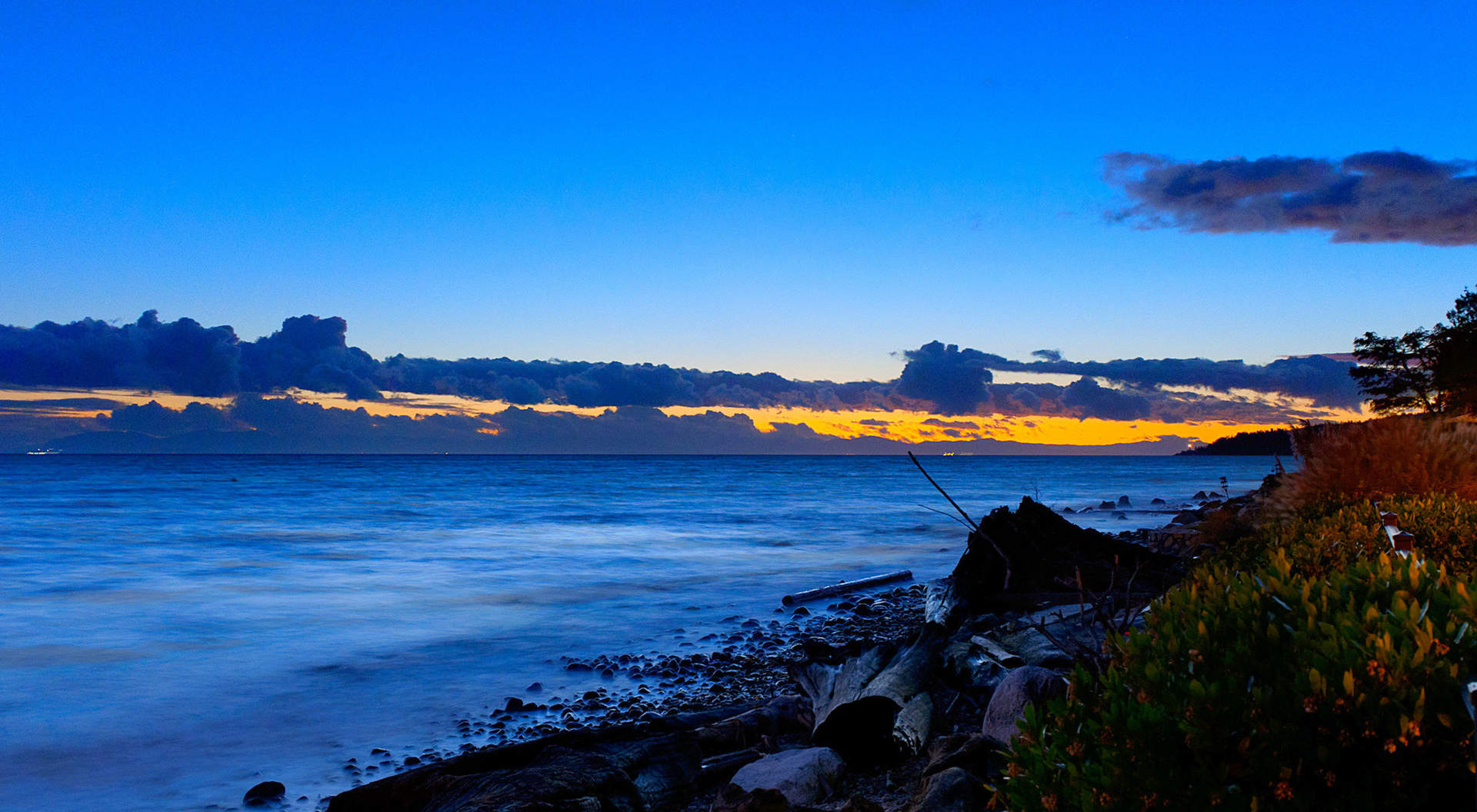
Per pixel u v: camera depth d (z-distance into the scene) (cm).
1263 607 320
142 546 2641
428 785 588
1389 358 5212
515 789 540
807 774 613
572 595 1773
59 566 2169
